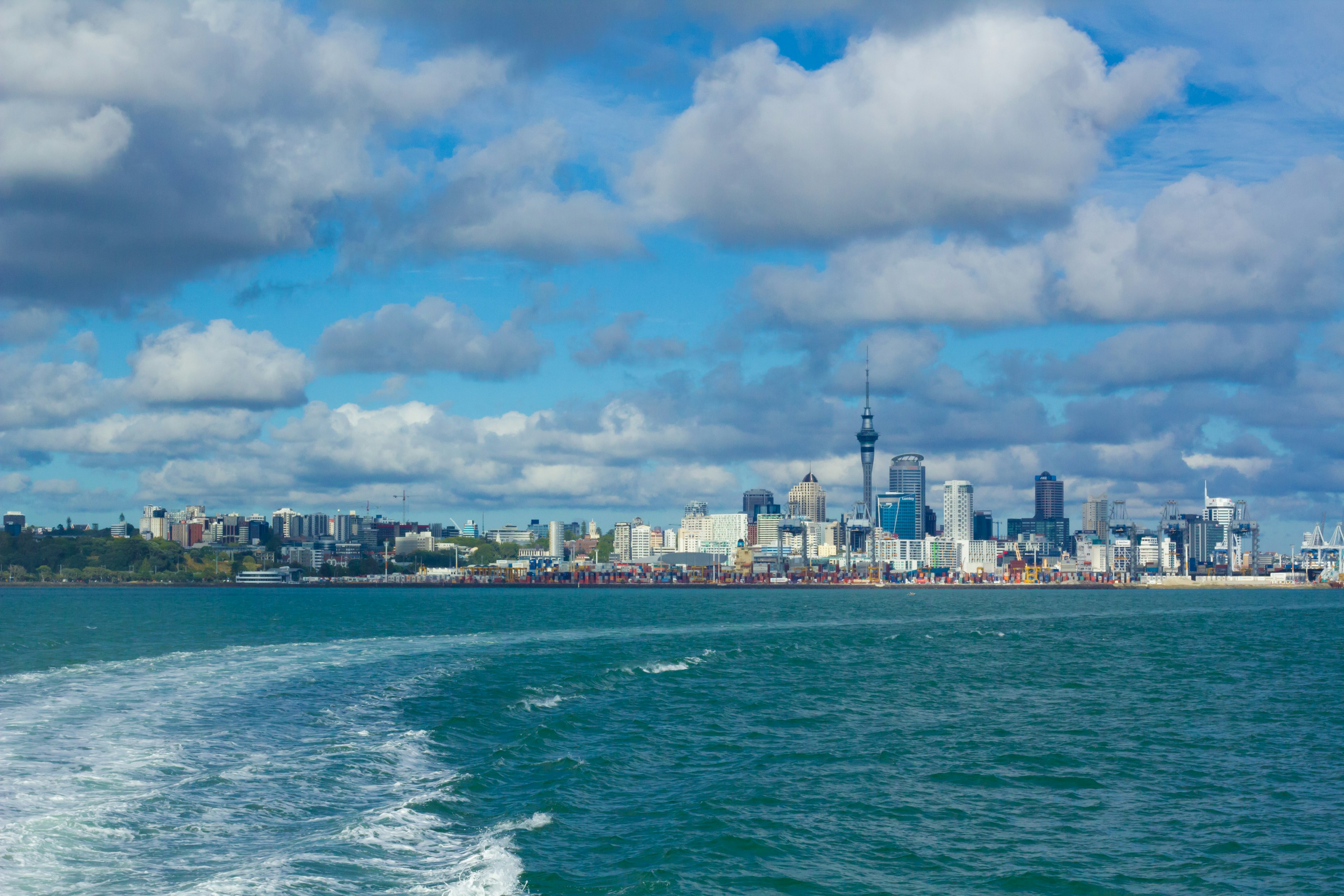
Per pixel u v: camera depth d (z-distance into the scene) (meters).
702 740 67.62
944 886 38.88
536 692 87.62
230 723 65.38
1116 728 73.81
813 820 47.50
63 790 45.53
